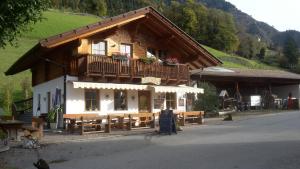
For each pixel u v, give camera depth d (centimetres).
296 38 18050
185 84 3081
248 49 10975
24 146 1695
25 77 4447
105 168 1196
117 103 2719
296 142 1566
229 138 1775
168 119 2098
